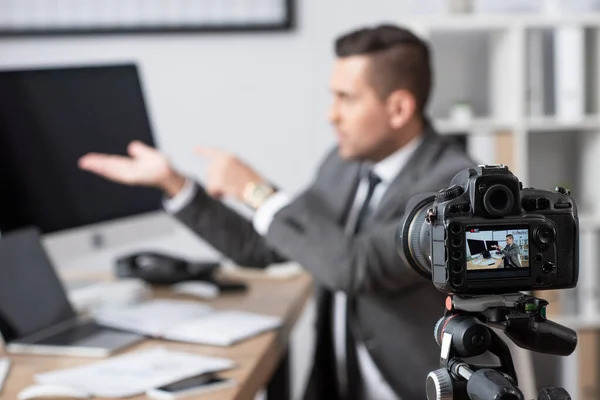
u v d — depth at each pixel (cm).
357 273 190
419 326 195
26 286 197
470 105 372
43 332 197
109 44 371
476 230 100
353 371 204
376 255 188
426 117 221
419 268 113
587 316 347
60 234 227
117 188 247
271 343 192
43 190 223
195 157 373
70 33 370
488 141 340
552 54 346
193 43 370
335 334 214
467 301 102
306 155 370
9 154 214
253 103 370
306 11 366
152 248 376
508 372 102
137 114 256
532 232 102
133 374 163
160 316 208
